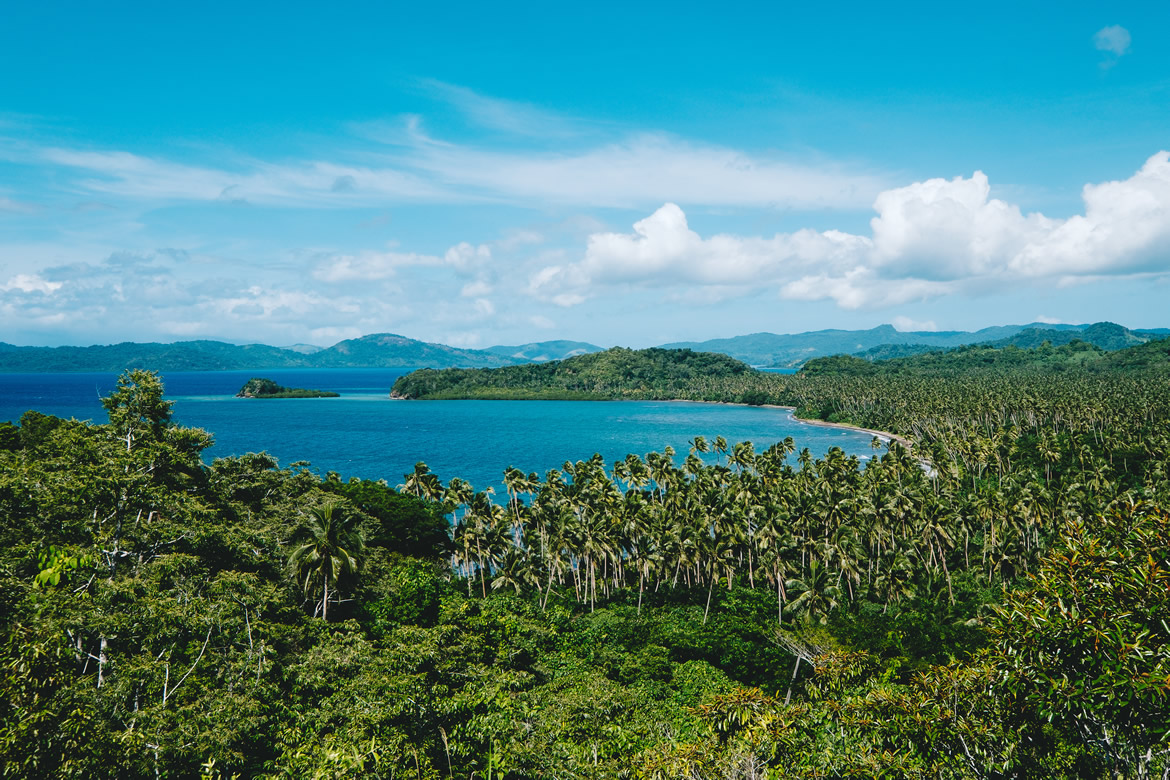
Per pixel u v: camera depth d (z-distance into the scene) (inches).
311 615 2393.0
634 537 4082.2
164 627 1491.1
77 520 1882.4
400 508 4212.6
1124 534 773.9
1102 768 806.5
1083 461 6363.2
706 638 3063.5
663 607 3737.7
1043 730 852.6
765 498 4852.4
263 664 1640.0
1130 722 705.6
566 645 2910.9
